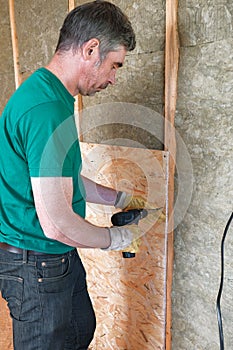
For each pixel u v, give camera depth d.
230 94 1.26
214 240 1.41
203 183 1.41
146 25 1.52
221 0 1.23
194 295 1.53
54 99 1.14
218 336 1.46
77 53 1.19
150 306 1.72
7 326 2.09
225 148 1.31
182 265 1.56
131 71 1.63
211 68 1.30
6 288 1.35
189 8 1.33
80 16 1.16
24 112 1.12
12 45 2.42
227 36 1.23
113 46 1.19
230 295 1.38
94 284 2.01
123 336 1.91
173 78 1.43
